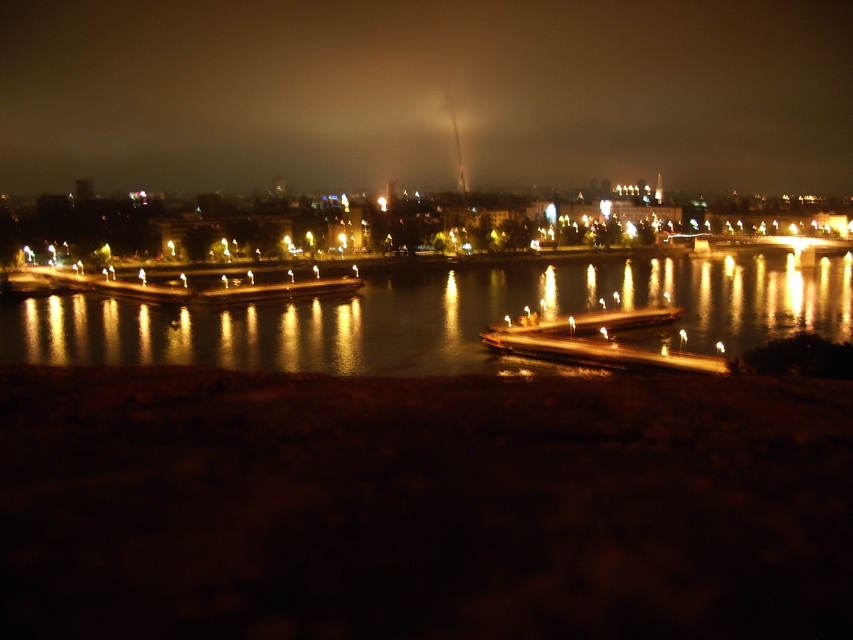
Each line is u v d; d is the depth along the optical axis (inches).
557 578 287.3
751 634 256.8
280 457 436.1
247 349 2935.5
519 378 814.5
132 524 324.5
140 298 4453.7
